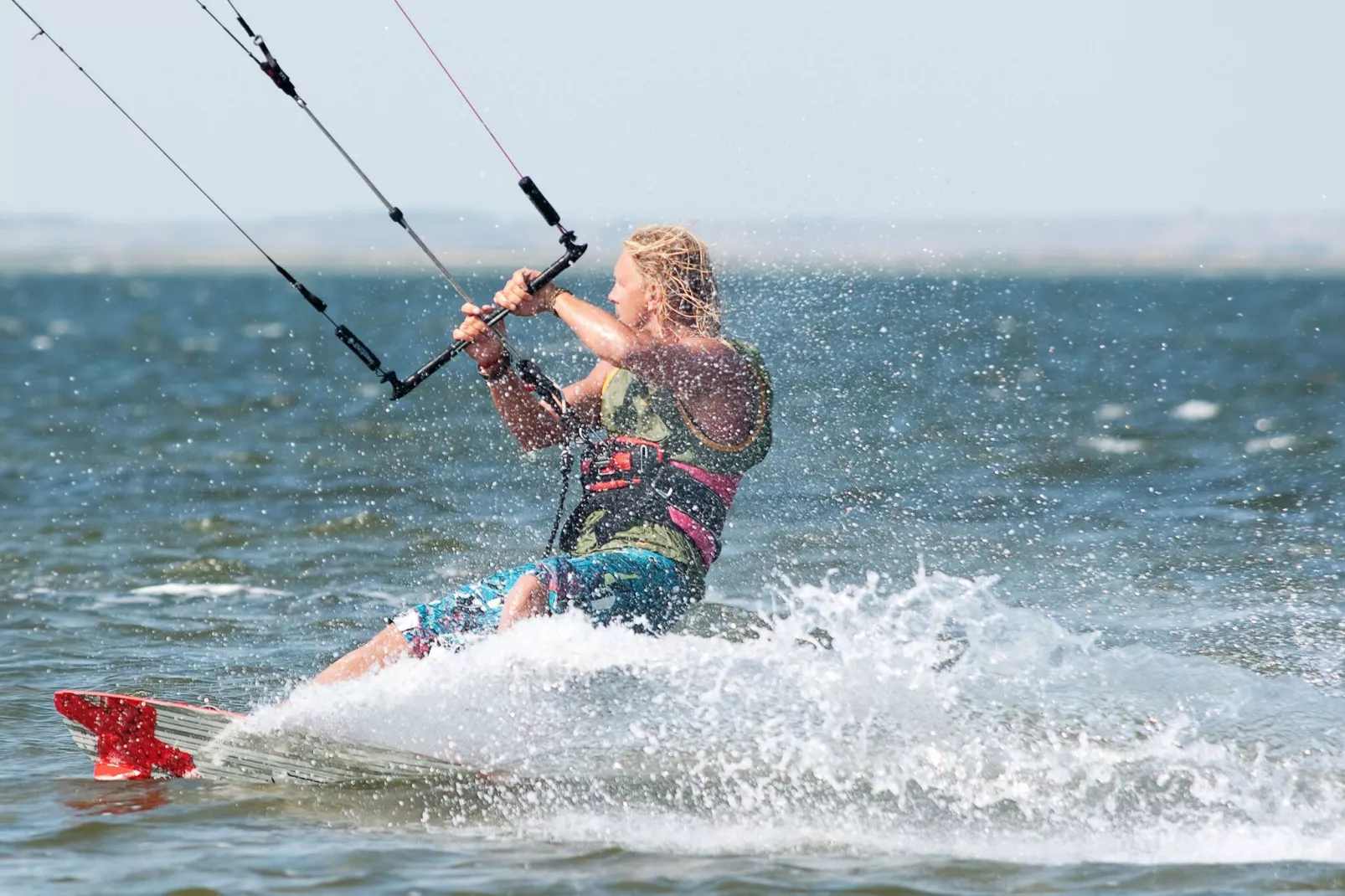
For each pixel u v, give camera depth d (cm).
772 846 1689
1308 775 1830
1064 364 11675
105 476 5319
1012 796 1795
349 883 1562
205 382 10912
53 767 2023
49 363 13362
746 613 2716
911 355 8781
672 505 1925
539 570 1878
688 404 1908
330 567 3553
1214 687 2092
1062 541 3559
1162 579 3072
